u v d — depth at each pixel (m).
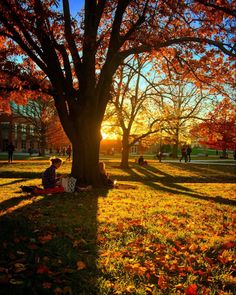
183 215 8.05
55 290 3.69
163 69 15.23
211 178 21.95
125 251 5.11
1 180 16.28
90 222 6.86
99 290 3.81
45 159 39.28
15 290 3.62
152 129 28.19
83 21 13.35
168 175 22.55
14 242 5.12
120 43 12.71
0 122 73.81
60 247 5.15
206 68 14.88
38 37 11.38
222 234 6.48
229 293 3.98
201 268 4.68
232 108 19.88
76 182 12.93
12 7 10.21
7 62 12.99
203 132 22.09
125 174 22.00
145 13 12.46
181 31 14.38
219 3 12.49
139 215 7.75
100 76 12.93
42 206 8.59
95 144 13.25
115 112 27.56
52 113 46.50
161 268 4.57
